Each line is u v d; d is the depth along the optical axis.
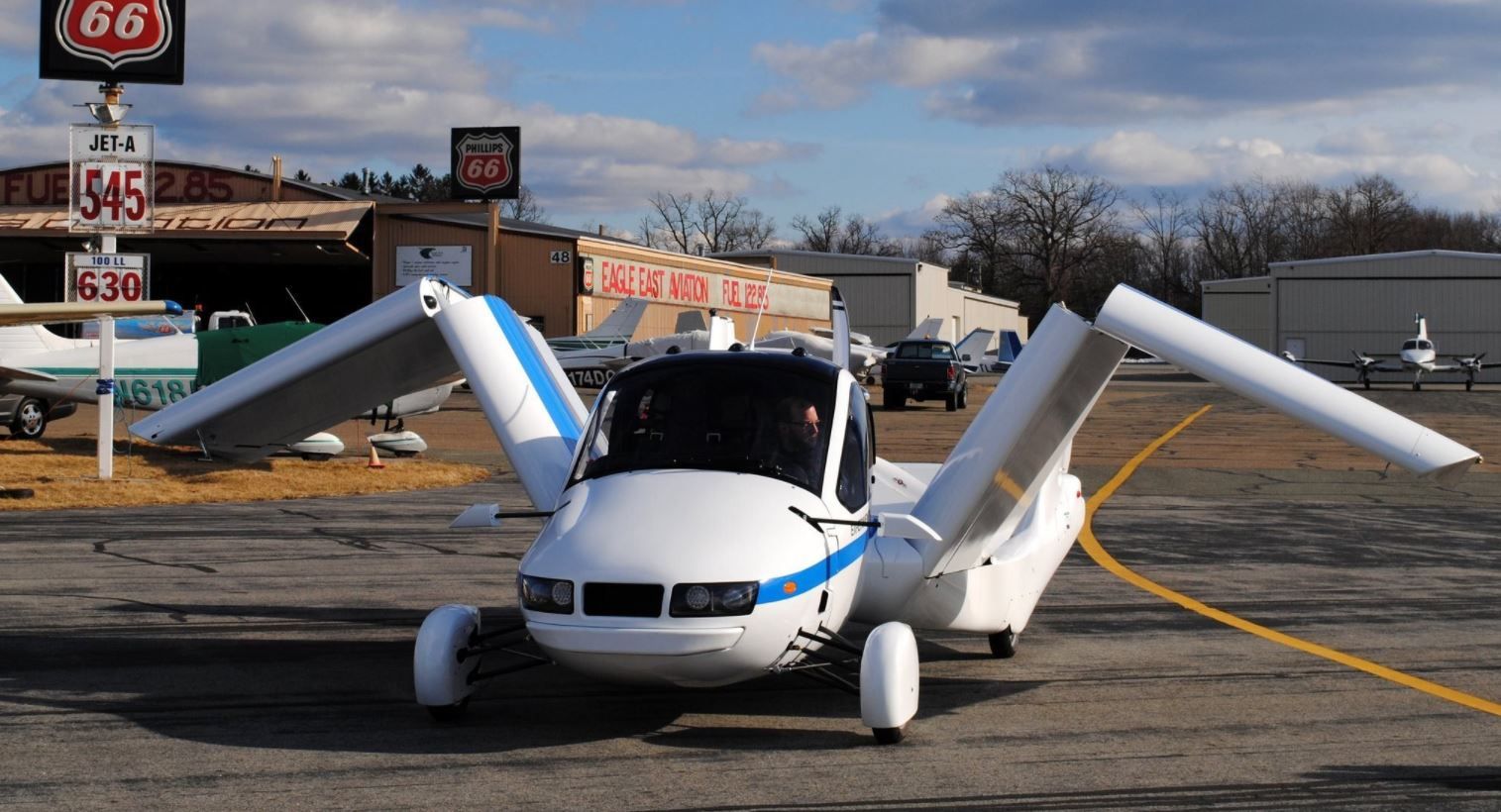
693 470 6.19
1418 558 12.16
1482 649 8.20
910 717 5.95
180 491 16.38
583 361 40.16
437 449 23.55
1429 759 5.77
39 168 48.31
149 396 21.77
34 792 5.15
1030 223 112.38
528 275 48.16
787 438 6.39
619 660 5.39
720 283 59.31
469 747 5.84
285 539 12.64
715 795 5.16
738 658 5.45
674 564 5.42
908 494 8.05
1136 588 10.46
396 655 7.75
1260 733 6.20
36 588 9.82
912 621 7.03
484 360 7.29
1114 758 5.76
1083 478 20.00
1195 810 5.04
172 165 48.91
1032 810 5.02
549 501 6.74
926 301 84.81
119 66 16.97
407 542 12.50
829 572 5.92
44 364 21.62
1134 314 6.06
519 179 47.31
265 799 5.08
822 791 5.23
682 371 6.71
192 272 61.31
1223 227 122.25
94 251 17.56
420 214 49.62
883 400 41.19
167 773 5.41
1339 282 77.38
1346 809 5.05
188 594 9.65
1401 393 57.44
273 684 7.02
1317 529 14.34
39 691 6.82
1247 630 8.80
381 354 7.59
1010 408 6.31
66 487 16.20
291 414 7.98
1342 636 8.60
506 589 9.95
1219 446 26.25
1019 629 7.79
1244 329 97.25
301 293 61.59
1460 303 75.69
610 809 4.98
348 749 5.80
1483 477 20.64
